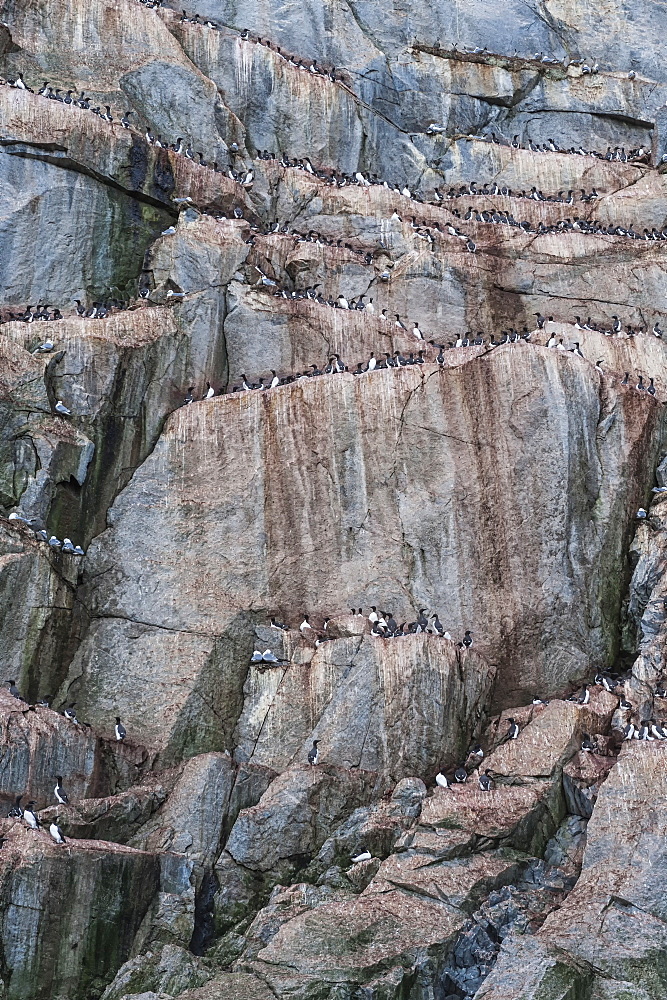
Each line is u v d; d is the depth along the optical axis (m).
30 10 89.44
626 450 75.38
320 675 66.06
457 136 103.31
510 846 59.62
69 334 73.69
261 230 88.81
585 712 64.69
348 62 104.88
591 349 82.25
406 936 54.31
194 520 71.94
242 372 79.06
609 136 108.56
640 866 55.59
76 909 54.81
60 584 68.50
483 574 71.88
